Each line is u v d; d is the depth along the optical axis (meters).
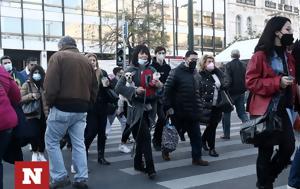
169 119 7.48
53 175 5.79
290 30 4.69
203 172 6.75
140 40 34.41
